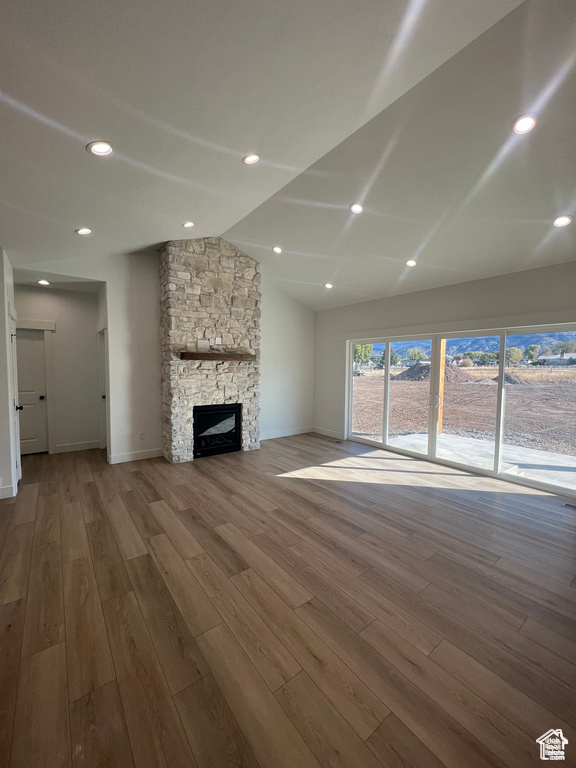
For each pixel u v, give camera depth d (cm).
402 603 210
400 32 146
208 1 122
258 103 183
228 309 525
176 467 469
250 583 228
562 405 379
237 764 125
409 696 151
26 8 119
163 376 504
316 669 165
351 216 367
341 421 648
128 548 269
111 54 142
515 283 394
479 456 451
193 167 244
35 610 202
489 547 273
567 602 212
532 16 162
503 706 147
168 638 182
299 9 129
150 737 134
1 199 262
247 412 559
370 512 334
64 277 452
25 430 527
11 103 166
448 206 314
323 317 677
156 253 505
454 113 225
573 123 212
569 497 371
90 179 247
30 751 129
